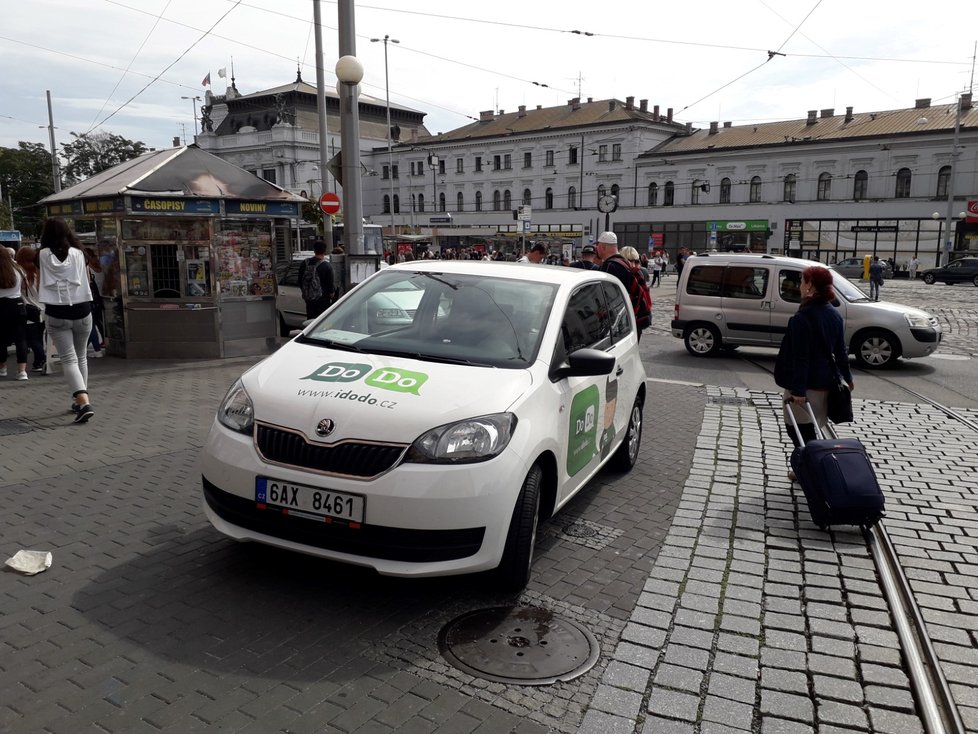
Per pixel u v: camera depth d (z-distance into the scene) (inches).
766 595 164.6
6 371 389.1
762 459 273.9
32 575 158.7
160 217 434.9
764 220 2428.6
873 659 139.9
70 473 227.0
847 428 322.0
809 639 146.5
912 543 196.4
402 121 3789.4
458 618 148.6
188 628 140.1
